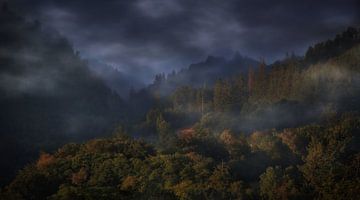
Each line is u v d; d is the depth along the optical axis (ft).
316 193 319.06
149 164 349.41
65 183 336.29
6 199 311.88
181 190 307.58
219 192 311.06
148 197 310.24
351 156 365.81
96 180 335.26
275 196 314.96
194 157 368.27
